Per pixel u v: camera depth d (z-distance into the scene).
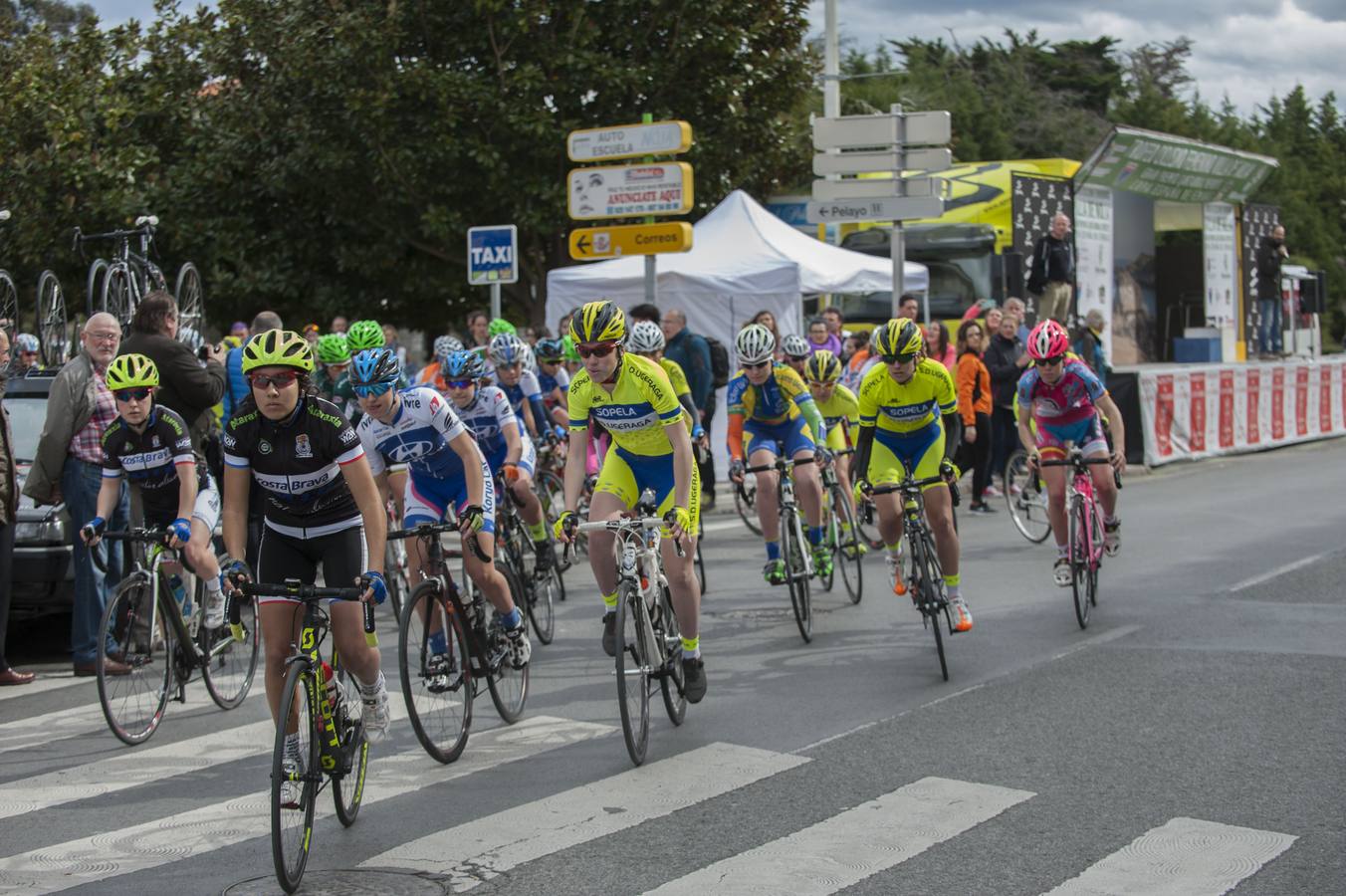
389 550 8.08
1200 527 11.34
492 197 18.31
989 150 43.19
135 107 19.17
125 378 5.84
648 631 5.41
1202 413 17.23
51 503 7.05
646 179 13.52
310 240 19.00
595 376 5.51
